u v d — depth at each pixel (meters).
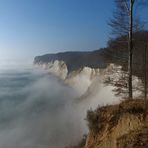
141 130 6.85
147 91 17.03
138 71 16.78
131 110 8.45
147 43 15.33
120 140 6.77
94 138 9.22
